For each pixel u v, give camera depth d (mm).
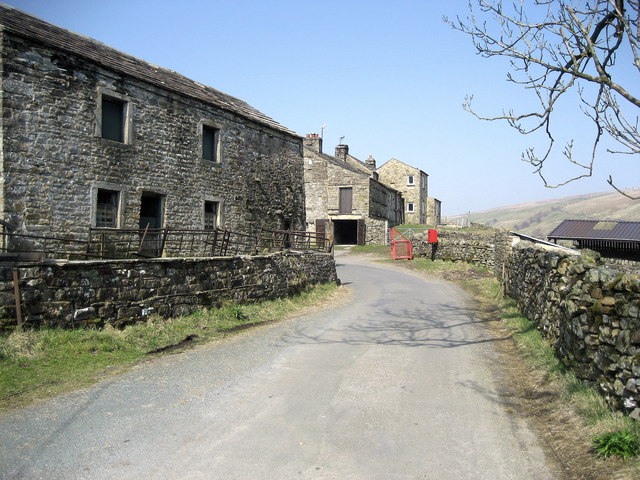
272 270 13578
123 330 8492
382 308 13453
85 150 11914
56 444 4395
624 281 5156
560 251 9656
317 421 5172
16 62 10570
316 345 8836
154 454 4289
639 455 4004
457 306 13891
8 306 7125
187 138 14852
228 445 4523
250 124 17719
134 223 13133
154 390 6012
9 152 10422
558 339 7094
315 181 37281
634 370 4629
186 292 10273
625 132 5438
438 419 5312
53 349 7117
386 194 41906
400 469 4141
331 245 19672
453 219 62812
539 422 5262
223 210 16344
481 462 4305
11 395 5543
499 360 7906
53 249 11211
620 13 5324
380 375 6934
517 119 6613
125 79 12906
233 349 8344
